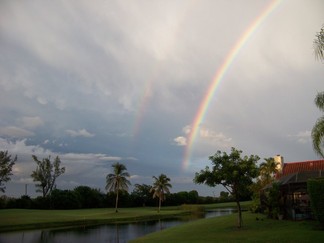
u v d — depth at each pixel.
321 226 26.59
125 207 131.62
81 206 114.81
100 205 122.19
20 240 35.91
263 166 55.19
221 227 32.91
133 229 47.25
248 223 34.69
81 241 34.34
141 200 139.00
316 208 26.92
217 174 30.52
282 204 38.69
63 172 115.06
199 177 31.39
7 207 99.88
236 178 30.78
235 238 23.72
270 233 25.09
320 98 23.59
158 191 108.56
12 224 50.91
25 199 103.31
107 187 98.19
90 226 53.59
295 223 31.59
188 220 63.22
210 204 148.00
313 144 23.77
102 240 34.88
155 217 77.06
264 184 52.78
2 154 93.81
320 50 22.59
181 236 28.00
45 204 106.00
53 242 33.88
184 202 152.00
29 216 67.81
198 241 23.36
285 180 39.25
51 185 113.00
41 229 48.72
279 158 57.25
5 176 94.62
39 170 111.19
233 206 125.62
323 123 23.55
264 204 44.78
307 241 19.97
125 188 98.50
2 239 37.00
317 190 26.97
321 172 37.62
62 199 108.12
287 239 21.22
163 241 25.06
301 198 37.84
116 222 62.50
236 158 31.08
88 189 120.50
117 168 98.56
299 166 55.84
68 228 50.16
